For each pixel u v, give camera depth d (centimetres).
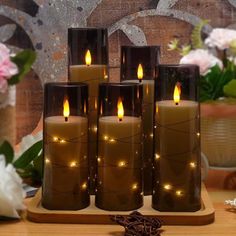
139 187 97
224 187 110
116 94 96
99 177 97
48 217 96
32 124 122
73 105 96
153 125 99
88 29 102
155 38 120
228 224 95
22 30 119
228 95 108
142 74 103
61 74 120
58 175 96
